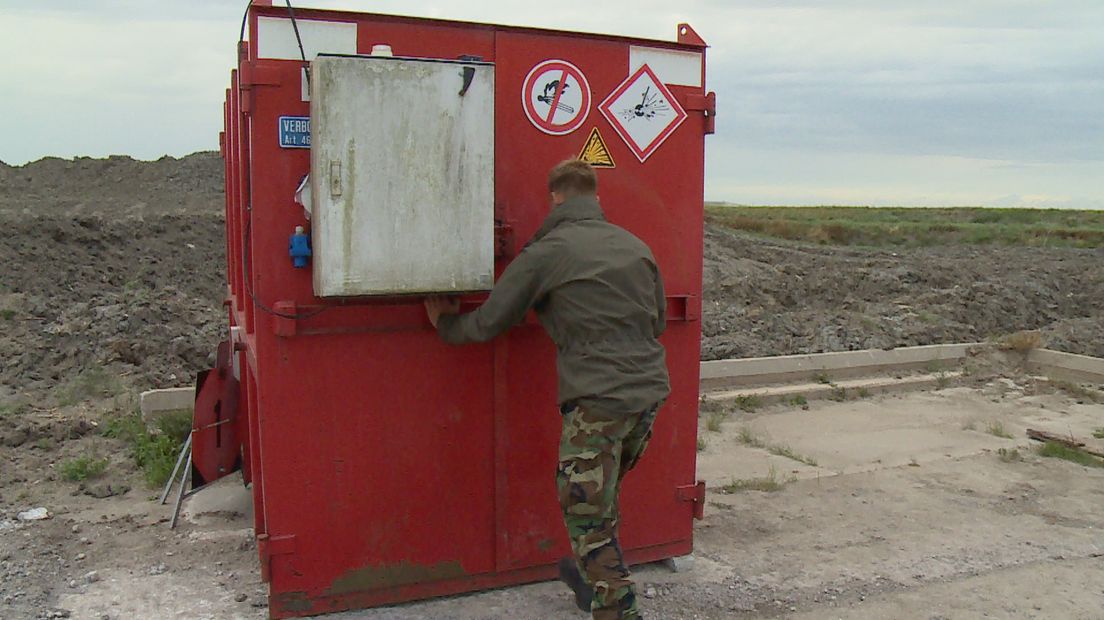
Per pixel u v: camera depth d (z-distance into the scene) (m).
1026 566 4.75
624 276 3.59
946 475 6.32
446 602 4.09
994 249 20.27
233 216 5.46
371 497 3.91
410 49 3.73
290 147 3.60
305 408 3.76
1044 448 6.84
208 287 12.59
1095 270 15.73
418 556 4.02
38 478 5.78
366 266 3.51
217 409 5.29
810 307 12.67
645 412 3.57
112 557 4.55
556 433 4.19
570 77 4.00
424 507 4.00
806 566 4.68
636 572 4.52
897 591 4.41
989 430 7.57
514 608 4.05
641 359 3.56
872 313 11.84
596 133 4.09
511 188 3.96
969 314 12.12
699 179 4.34
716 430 7.52
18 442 6.38
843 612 4.17
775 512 5.52
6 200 21.86
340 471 3.84
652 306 3.69
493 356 4.04
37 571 4.32
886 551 4.91
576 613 4.02
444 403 3.98
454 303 3.78
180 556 4.58
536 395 4.13
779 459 6.75
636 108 4.15
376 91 3.44
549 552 4.25
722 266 14.52
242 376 5.26
